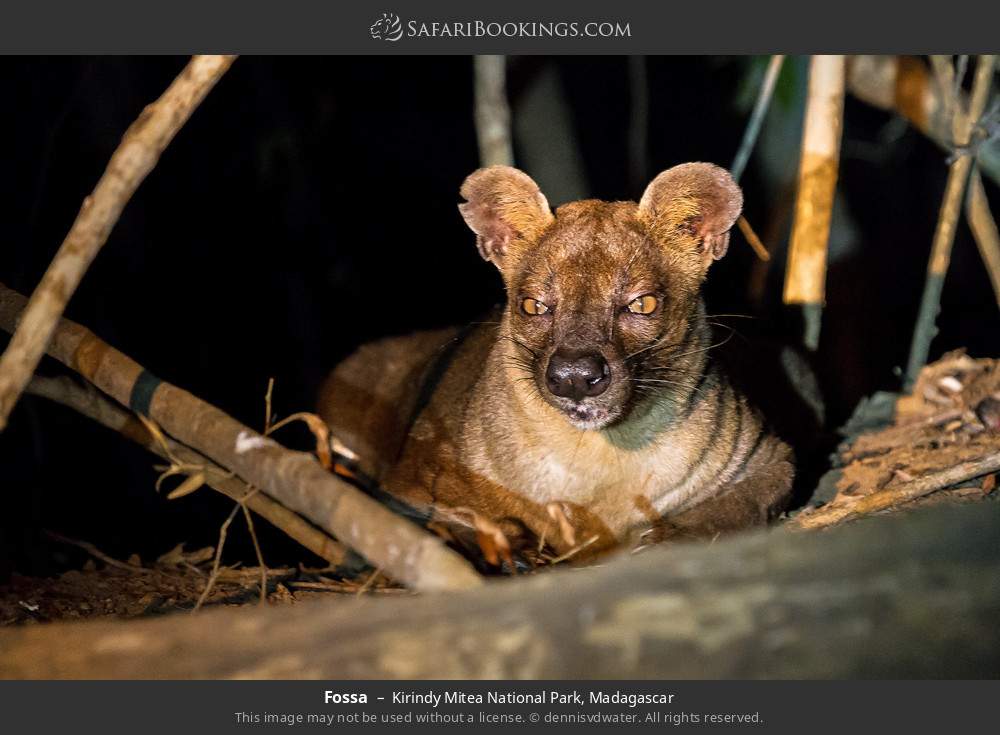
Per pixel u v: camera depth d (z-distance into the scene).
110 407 5.46
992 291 10.80
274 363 10.30
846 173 11.27
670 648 3.12
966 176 6.70
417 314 10.98
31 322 3.89
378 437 7.14
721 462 5.71
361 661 3.12
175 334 9.99
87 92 9.09
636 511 5.64
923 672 3.21
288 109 10.26
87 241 3.94
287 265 10.41
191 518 8.38
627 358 5.23
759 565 3.15
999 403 6.58
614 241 5.37
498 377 5.78
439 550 3.36
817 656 3.15
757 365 6.90
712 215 5.62
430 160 11.33
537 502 5.64
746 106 9.41
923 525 3.29
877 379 8.67
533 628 3.10
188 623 3.19
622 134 11.60
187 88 3.97
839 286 9.63
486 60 7.57
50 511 8.37
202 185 10.22
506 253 5.79
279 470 3.84
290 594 5.03
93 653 3.19
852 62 8.56
